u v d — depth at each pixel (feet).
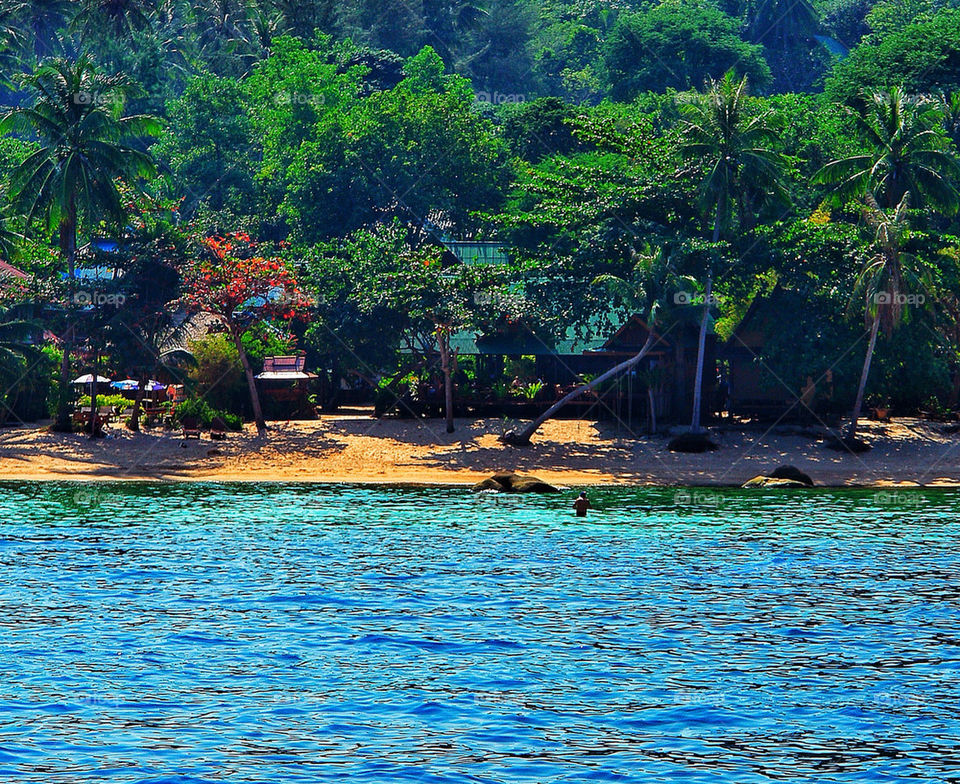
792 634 427.33
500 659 396.16
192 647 406.82
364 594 482.28
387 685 369.09
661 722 339.36
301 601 470.39
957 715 345.92
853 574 521.24
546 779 300.61
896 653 404.36
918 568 534.37
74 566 527.81
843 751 319.68
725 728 335.06
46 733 328.29
